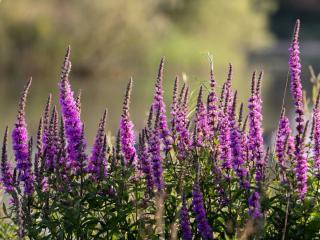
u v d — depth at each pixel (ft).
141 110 134.00
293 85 28.96
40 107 139.74
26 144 30.96
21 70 204.64
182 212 27.37
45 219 29.45
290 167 29.09
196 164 29.58
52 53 207.72
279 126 29.78
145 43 228.22
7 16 201.57
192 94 39.06
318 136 29.76
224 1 286.66
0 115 127.65
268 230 29.30
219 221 28.71
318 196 29.84
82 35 213.05
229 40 289.12
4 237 30.50
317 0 485.97
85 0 213.87
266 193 29.32
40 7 207.62
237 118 30.25
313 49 346.13
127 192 29.25
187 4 277.85
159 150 29.50
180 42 249.96
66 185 29.27
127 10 218.79
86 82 206.59
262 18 319.68
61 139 30.45
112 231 29.09
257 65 256.93
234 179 29.58
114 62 220.84
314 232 28.17
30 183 30.71
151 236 28.37
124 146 30.86
